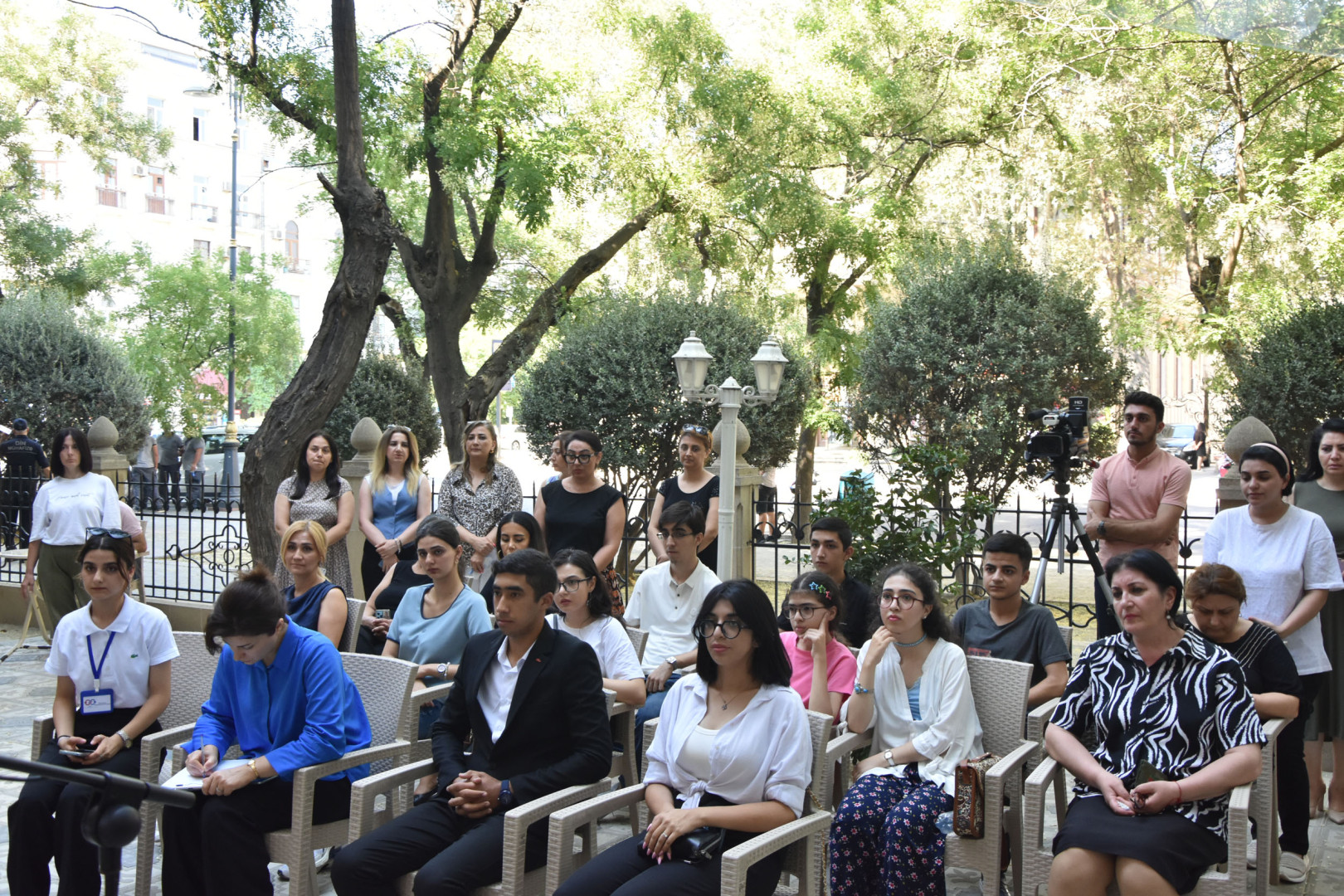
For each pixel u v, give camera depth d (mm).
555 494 7219
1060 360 11055
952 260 11953
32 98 22672
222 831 3990
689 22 12648
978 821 3875
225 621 4129
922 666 4488
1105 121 14266
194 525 17500
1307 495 5688
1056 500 6953
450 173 11969
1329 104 13633
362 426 9711
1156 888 3477
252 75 11328
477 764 4160
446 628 5414
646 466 11828
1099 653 4070
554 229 17047
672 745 3857
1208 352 14602
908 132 14539
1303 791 4734
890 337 11547
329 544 7574
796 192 13016
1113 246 17031
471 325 23406
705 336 11648
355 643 5414
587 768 4008
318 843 4211
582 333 12203
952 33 14047
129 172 37594
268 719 4312
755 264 14242
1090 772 3828
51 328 15453
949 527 7297
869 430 12000
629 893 3373
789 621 5410
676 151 13180
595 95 12711
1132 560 3904
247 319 23781
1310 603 5055
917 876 3951
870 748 4605
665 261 15328
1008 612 5055
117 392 15570
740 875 3309
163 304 22891
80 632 4613
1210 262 15117
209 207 40719
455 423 13367
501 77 12156
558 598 5027
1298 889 4664
